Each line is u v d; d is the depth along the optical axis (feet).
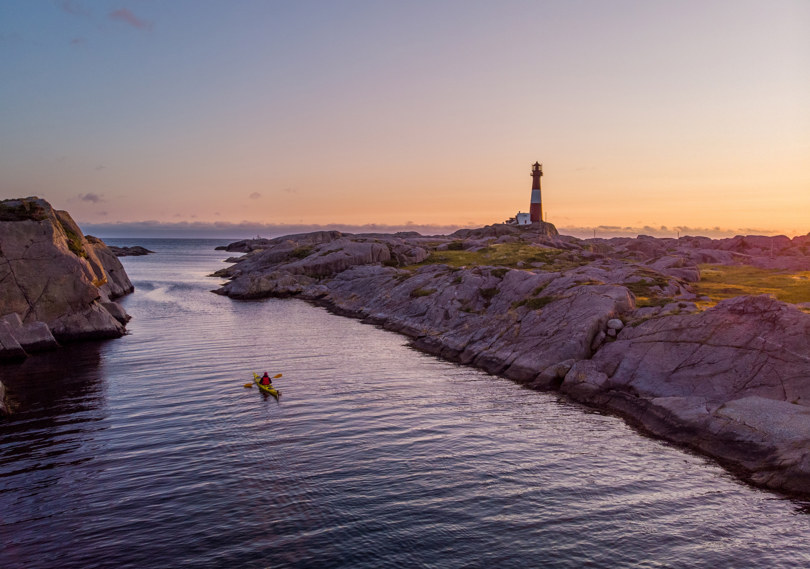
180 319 243.81
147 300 313.53
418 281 256.52
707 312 125.29
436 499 74.02
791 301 170.09
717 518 70.95
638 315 145.79
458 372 150.61
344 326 228.02
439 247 433.89
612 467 86.58
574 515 70.85
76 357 162.91
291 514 69.15
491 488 77.92
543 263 296.10
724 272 272.31
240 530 65.16
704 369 113.80
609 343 137.28
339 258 366.63
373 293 278.05
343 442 94.53
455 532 65.72
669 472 85.10
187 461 85.25
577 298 160.25
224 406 114.21
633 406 113.39
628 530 67.41
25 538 63.10
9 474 80.07
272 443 93.45
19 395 122.11
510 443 96.12
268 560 59.11
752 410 95.61
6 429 99.71
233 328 219.82
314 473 81.56
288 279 345.51
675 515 71.51
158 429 99.86
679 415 102.22
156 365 152.46
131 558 59.21
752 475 83.46
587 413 114.83
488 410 115.34
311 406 115.14
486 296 203.62
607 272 213.46
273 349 177.47
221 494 74.23
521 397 126.00
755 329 113.91
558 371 135.13
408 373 147.84
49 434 96.94
